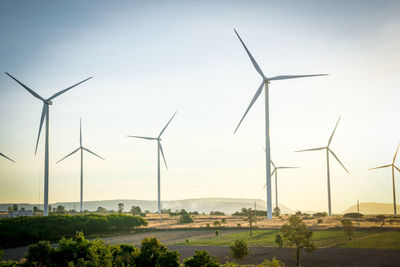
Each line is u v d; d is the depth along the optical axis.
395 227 116.12
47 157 131.62
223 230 137.75
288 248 88.56
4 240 108.00
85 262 55.06
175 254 54.50
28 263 56.09
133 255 56.41
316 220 157.75
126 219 154.75
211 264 51.09
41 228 121.31
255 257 78.00
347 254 76.50
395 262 66.94
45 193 131.50
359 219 155.12
